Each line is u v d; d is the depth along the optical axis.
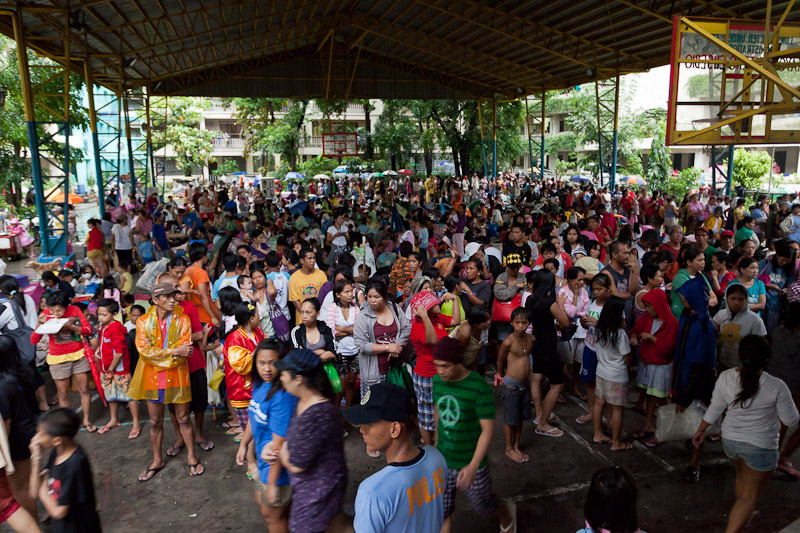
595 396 5.68
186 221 16.27
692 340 5.15
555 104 43.88
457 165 36.38
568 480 4.98
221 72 25.44
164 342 4.89
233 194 25.12
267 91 26.06
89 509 3.37
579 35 18.58
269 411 3.60
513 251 8.66
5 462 3.58
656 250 7.97
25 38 11.77
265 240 10.86
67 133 12.77
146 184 23.39
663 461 5.28
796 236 13.05
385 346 5.22
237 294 5.53
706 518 4.38
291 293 6.98
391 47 25.27
